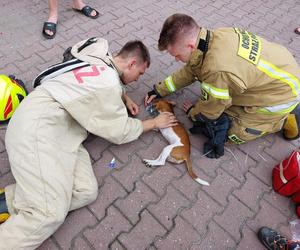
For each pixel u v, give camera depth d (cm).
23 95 229
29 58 281
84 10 332
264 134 233
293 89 195
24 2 347
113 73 187
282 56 190
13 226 156
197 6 377
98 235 179
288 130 237
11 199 173
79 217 185
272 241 182
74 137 197
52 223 160
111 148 222
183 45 181
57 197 164
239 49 176
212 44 179
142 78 276
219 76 174
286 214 201
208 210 196
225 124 214
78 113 185
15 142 172
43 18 328
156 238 181
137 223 186
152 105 246
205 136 238
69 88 181
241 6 389
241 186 211
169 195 200
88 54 190
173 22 179
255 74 182
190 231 186
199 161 222
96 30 320
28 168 166
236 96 206
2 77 221
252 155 231
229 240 185
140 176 208
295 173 193
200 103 209
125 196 197
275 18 374
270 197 208
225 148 233
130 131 204
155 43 314
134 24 335
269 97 197
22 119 177
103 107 186
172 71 287
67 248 173
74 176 184
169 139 223
